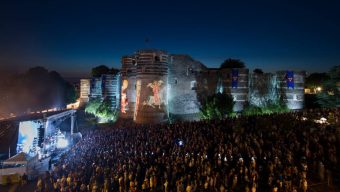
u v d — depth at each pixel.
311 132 32.78
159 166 27.53
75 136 53.28
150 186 24.77
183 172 25.52
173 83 63.22
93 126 65.44
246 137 31.86
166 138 34.81
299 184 22.67
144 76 56.59
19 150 40.59
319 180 24.52
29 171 32.59
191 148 30.09
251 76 66.25
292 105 65.88
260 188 23.16
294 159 27.06
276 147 28.45
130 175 24.89
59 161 35.75
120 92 70.25
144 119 55.69
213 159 28.02
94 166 28.30
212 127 38.28
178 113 63.22
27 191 28.84
